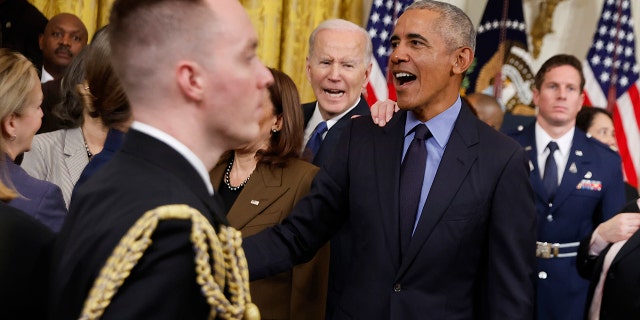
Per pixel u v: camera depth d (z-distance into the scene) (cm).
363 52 352
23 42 443
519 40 584
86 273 116
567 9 591
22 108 201
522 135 421
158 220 115
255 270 231
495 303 223
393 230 230
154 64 123
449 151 231
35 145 257
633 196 459
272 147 270
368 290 231
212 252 121
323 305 268
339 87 345
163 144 124
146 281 113
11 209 136
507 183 227
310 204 242
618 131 584
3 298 127
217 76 124
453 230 225
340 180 244
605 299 265
